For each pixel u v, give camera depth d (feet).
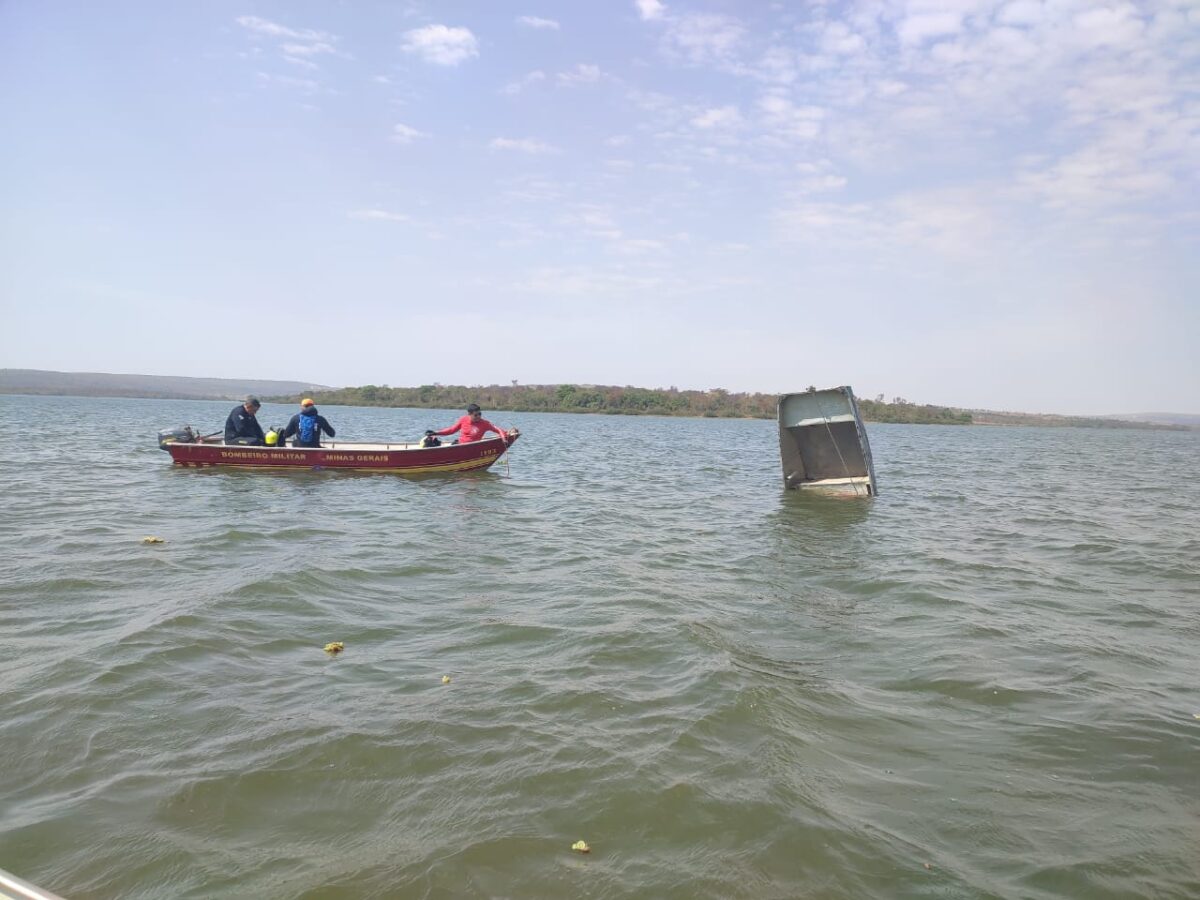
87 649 20.13
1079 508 60.34
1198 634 25.66
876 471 92.73
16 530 36.86
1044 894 11.66
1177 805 14.42
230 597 25.29
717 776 14.74
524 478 70.79
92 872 11.34
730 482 74.59
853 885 11.70
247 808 13.17
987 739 17.02
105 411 258.37
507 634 23.35
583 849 12.30
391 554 34.30
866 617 26.89
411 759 15.02
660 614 25.94
